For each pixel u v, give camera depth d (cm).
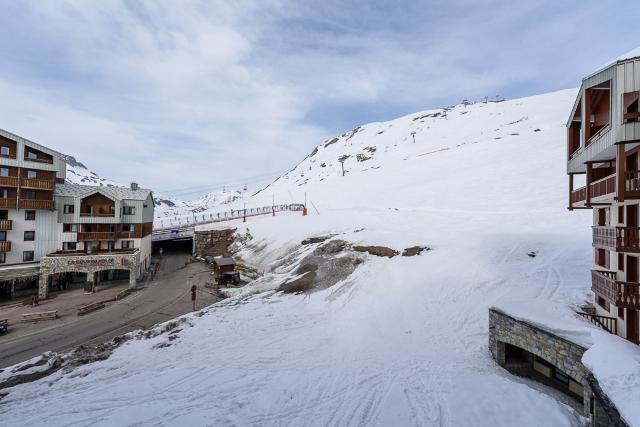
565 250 2689
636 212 1362
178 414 1175
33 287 4072
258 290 3186
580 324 1281
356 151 14800
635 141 1230
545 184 4638
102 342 2380
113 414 1191
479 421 1071
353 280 2836
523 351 1576
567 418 1054
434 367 1501
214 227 6900
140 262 4538
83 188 4669
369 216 4603
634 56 1293
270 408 1219
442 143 11306
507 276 2402
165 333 2247
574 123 1905
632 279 1379
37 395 1448
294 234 4828
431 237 3231
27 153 4081
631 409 770
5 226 3844
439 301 2239
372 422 1110
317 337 2003
